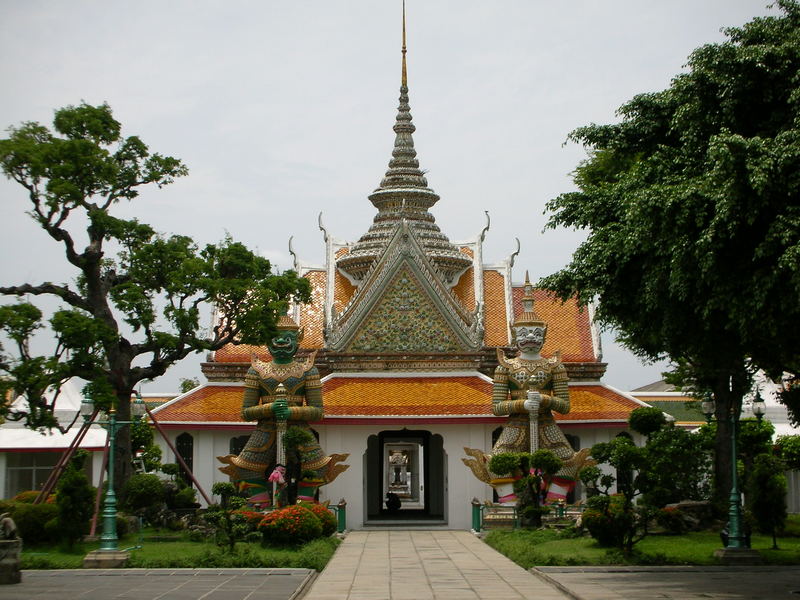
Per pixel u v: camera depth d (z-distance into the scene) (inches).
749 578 1061.1
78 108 1531.7
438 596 955.3
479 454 1726.1
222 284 1528.1
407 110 2431.1
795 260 832.3
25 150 1428.4
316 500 1708.9
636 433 1939.0
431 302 1982.0
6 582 1043.9
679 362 1662.2
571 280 1131.9
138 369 1571.1
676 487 1670.8
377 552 1365.7
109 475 1243.2
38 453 1977.1
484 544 1477.6
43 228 1492.4
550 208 1170.6
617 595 933.2
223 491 1482.5
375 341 1968.5
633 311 1091.3
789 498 2000.5
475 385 1911.9
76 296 1561.3
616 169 1576.0
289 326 1705.2
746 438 1627.7
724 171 884.6
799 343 973.2
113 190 1566.2
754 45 988.6
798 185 867.4
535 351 1774.1
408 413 1804.9
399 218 2284.7
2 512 1374.3
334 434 1817.2
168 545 1370.6
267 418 1660.9
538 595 960.9
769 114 994.7
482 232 2246.6
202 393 2006.6
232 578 1085.8
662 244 971.9
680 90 1026.1
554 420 1754.4
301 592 987.3
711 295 939.3
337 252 2261.3
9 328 1355.8
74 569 1152.8
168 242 1557.6
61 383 1416.1
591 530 1301.7
